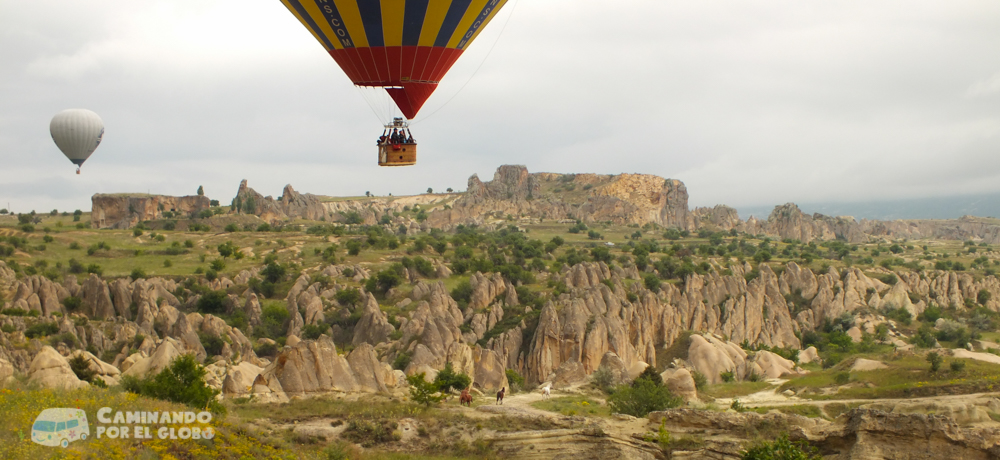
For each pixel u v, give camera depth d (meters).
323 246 188.75
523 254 189.75
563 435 47.97
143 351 89.31
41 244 172.38
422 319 114.00
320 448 45.16
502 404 62.00
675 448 45.53
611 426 48.16
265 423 49.06
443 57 48.69
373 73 48.75
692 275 153.12
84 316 110.56
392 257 176.62
